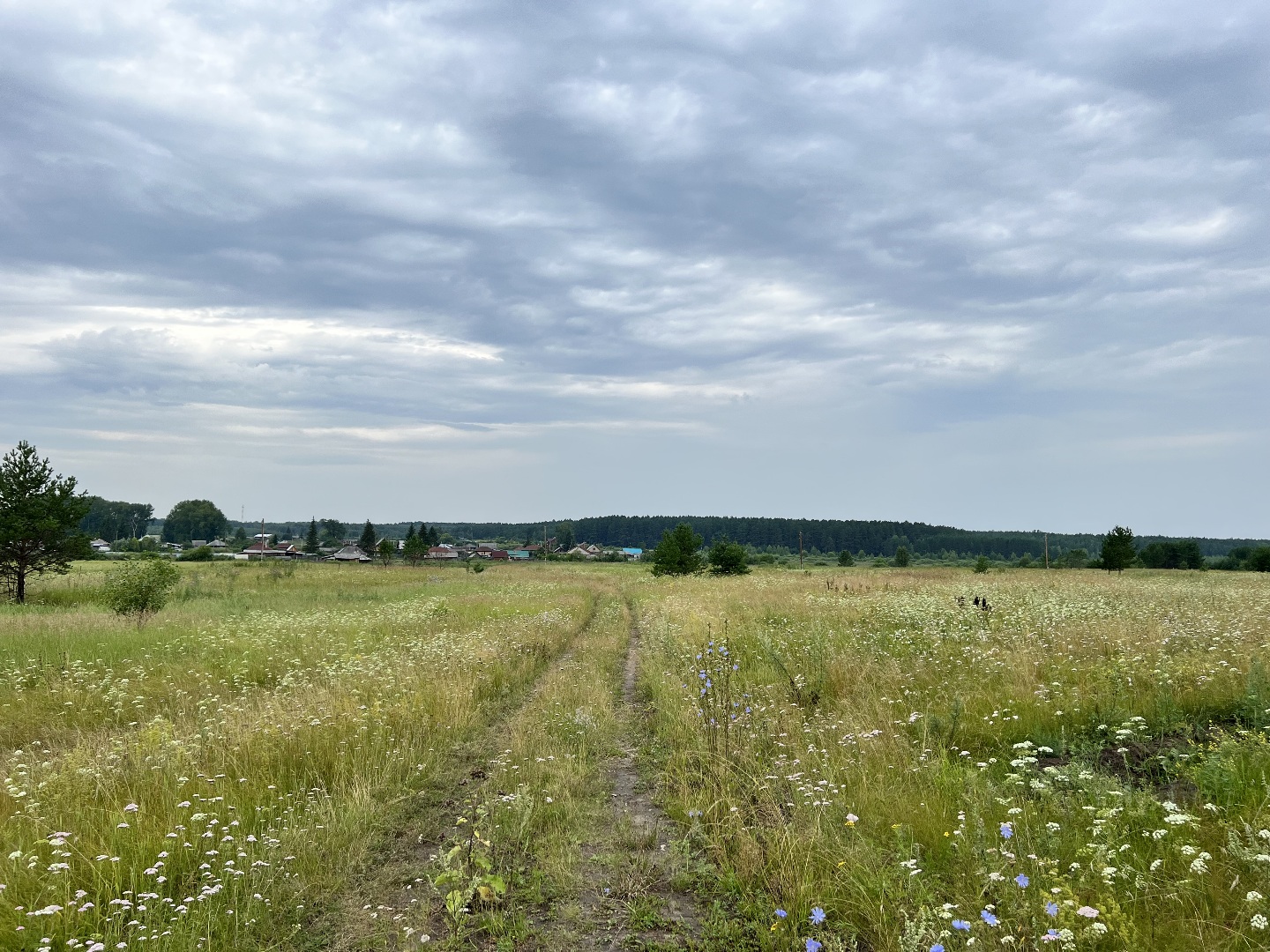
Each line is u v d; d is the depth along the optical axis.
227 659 12.94
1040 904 3.34
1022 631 12.26
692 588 31.61
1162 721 6.51
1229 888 3.51
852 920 3.82
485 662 11.81
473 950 3.80
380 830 5.46
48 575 35.16
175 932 3.79
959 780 5.33
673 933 3.97
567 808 5.82
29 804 5.15
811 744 6.55
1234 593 20.52
